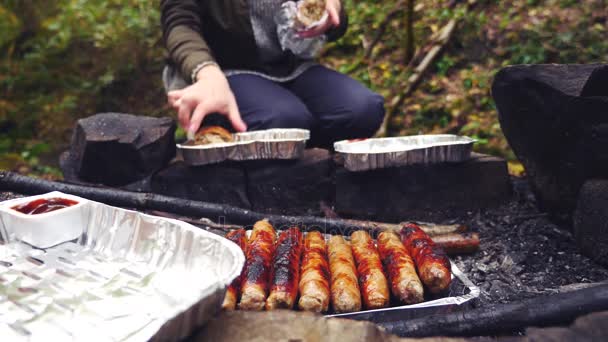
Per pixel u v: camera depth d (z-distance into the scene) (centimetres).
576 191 87
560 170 89
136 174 104
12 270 58
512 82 89
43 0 238
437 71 171
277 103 106
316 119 115
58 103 212
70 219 63
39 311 52
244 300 60
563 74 86
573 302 60
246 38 109
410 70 172
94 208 64
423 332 60
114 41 213
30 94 218
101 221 63
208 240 56
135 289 55
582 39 158
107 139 99
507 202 102
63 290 55
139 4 222
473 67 168
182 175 101
